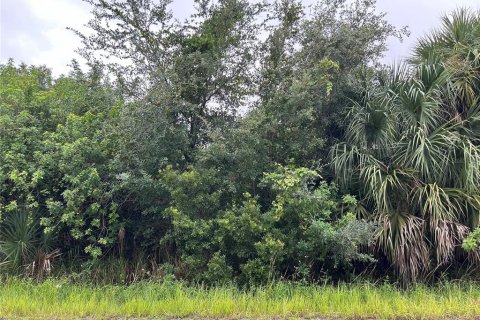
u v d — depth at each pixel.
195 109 9.52
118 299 7.57
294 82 8.73
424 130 8.62
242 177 8.67
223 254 8.32
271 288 7.63
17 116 9.55
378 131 8.95
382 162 8.89
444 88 9.20
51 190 9.27
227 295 7.20
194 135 9.70
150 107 8.95
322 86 9.17
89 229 8.77
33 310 6.89
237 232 7.99
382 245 8.20
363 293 7.48
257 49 10.03
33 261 8.91
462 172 8.59
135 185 8.76
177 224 8.12
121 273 8.85
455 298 7.13
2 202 9.13
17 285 8.12
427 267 8.12
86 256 9.40
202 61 9.28
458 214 8.37
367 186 8.66
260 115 8.80
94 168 8.75
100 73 10.22
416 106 8.92
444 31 10.36
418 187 8.44
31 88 10.53
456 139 8.61
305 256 8.12
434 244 8.20
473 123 9.15
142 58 9.64
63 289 7.99
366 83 9.65
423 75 9.34
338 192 8.98
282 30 10.01
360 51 9.57
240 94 9.81
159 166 8.95
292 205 8.01
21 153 9.12
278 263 8.12
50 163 8.91
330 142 9.62
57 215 8.91
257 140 8.59
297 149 8.88
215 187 8.68
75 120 9.31
